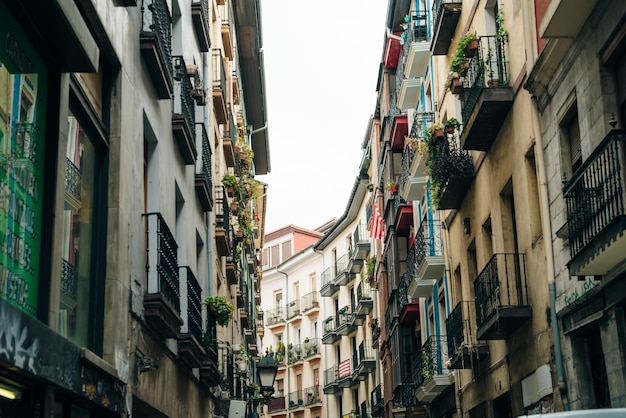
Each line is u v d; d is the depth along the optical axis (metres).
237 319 29.09
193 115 16.91
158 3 13.27
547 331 13.04
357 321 50.09
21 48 7.91
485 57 16.47
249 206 33.81
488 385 17.33
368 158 45.53
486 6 16.69
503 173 15.63
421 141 23.41
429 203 24.94
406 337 31.02
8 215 7.55
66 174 9.34
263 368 20.27
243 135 32.47
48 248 8.41
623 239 9.18
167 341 13.34
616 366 10.47
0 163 7.36
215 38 25.05
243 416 21.12
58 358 8.00
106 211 10.65
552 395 12.78
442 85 22.58
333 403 55.41
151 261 12.26
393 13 31.31
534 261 13.80
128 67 11.52
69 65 8.88
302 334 60.62
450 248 21.39
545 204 12.87
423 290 26.14
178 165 15.57
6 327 6.68
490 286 15.44
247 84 39.28
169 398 13.49
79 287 9.78
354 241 50.53
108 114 10.95
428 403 26.44
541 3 12.74
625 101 10.33
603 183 9.80
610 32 10.21
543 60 12.38
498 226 15.94
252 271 39.25
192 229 17.19
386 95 35.81
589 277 11.24
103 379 9.58
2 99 7.43
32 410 7.70
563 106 12.13
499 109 15.07
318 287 59.28
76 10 8.41
